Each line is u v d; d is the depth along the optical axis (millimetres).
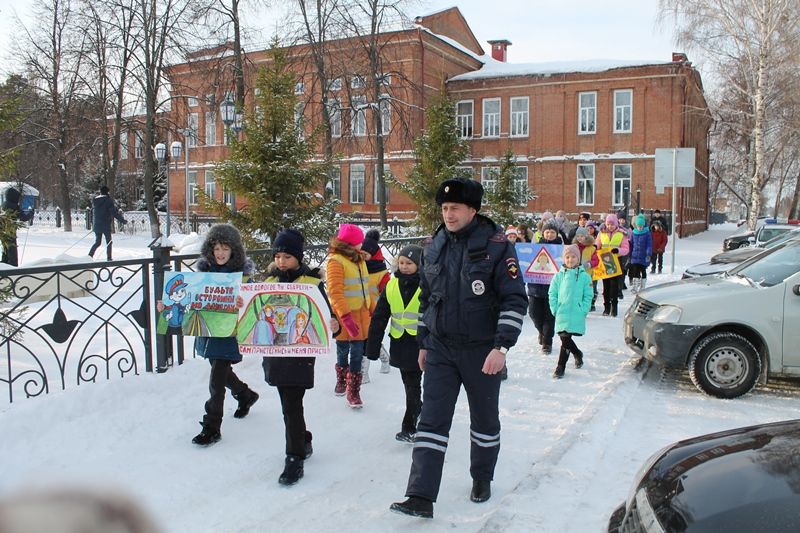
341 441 5273
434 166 15375
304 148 10000
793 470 2688
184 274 5145
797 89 29875
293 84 10289
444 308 4055
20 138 30016
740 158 46000
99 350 7590
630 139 36938
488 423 4141
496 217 16781
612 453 5023
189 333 5078
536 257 8656
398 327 5254
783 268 7098
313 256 9719
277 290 4715
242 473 4574
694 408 6355
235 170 9734
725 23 28359
